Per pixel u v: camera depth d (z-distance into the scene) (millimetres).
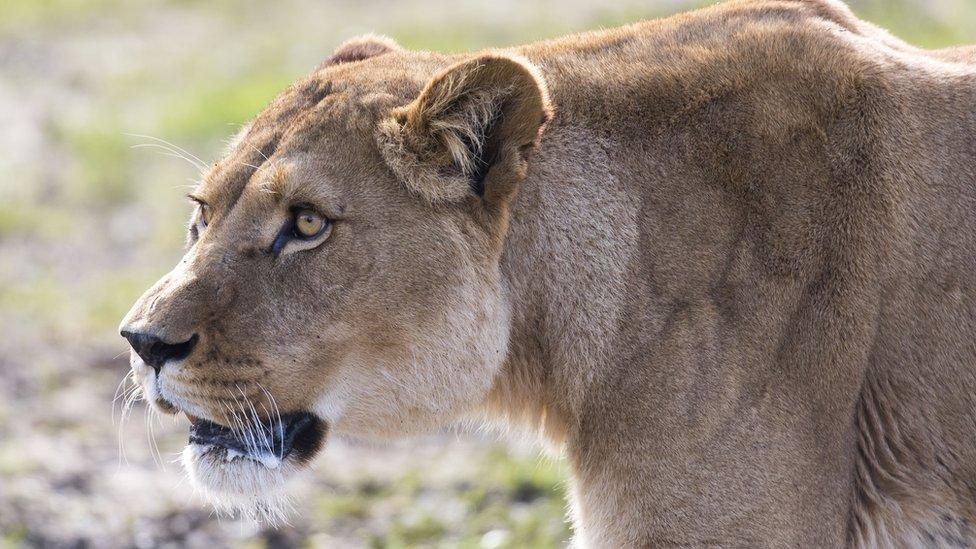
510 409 8820
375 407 8273
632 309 8062
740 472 7734
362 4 34688
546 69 8516
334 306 8016
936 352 8055
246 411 8039
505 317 8336
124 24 35062
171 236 21250
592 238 8195
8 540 12234
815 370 7840
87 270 20188
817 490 7766
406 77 8508
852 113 8094
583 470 8328
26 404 15469
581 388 8250
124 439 14727
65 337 17500
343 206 7977
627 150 8234
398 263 8039
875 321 7973
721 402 7785
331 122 8172
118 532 12711
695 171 8102
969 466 8156
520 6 31922
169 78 29875
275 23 33844
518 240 8320
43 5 37062
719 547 7750
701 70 8289
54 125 26828
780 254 7902
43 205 22812
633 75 8375
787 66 8227
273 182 8000
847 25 8750
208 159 24062
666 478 7887
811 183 7988
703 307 7910
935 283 8023
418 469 14047
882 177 8008
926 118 8164
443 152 7945
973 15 28281
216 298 7980
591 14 30344
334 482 13766
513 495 13375
